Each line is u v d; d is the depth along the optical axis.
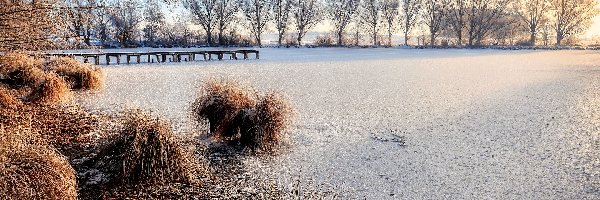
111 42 41.28
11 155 4.04
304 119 9.37
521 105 11.44
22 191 3.81
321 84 15.42
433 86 15.27
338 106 11.09
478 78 17.91
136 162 5.25
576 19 63.16
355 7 59.47
